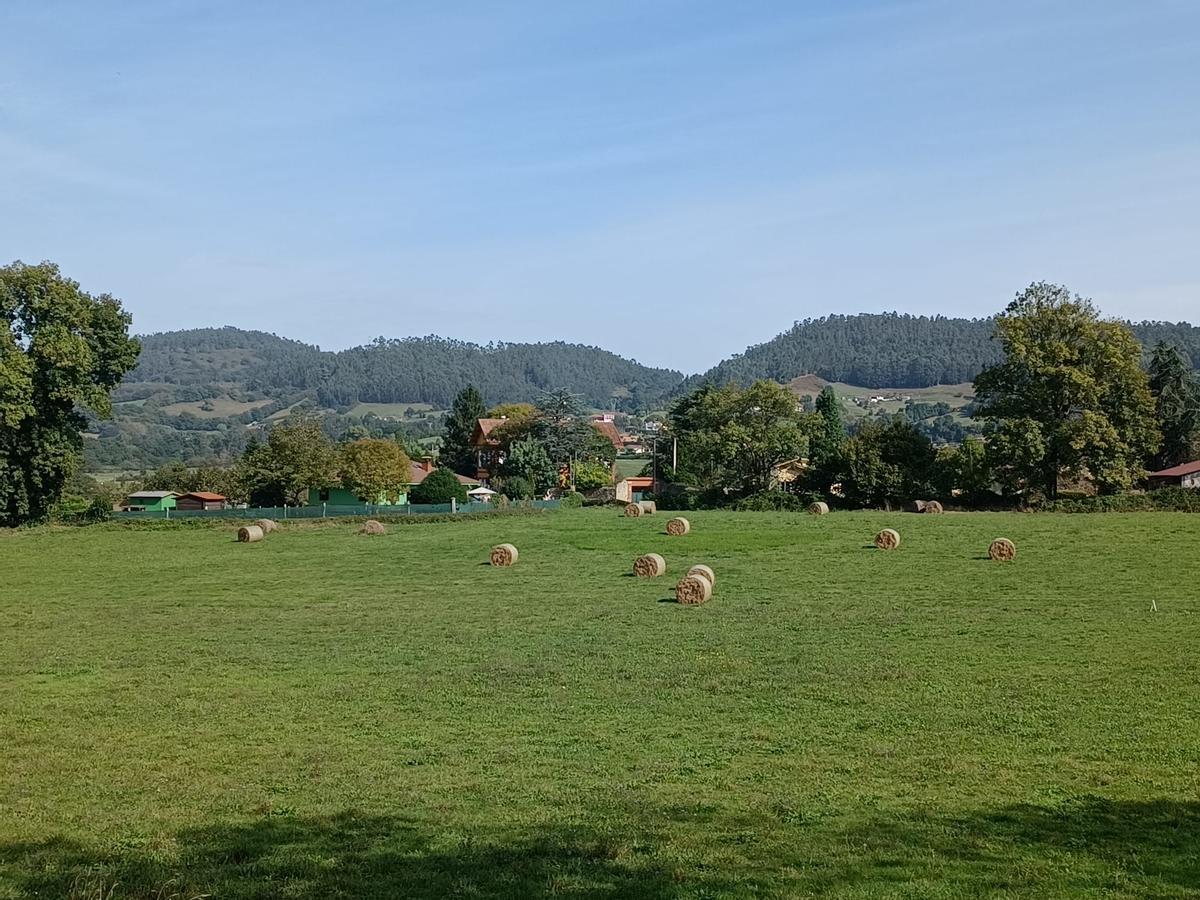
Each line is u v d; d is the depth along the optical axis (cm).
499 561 4903
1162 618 3080
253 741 1966
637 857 1241
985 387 8275
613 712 2134
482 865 1225
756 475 9331
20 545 6284
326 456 8975
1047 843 1261
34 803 1577
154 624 3444
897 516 7381
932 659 2578
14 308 6962
